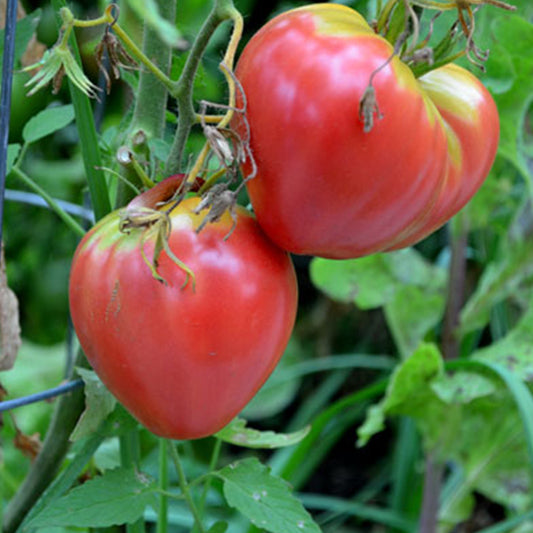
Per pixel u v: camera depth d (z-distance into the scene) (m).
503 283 1.08
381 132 0.62
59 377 1.46
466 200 0.67
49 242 1.68
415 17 0.62
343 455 1.75
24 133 0.76
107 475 0.69
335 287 1.16
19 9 0.82
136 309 0.63
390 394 1.01
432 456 1.09
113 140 0.77
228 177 0.63
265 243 0.65
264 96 0.62
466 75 0.67
